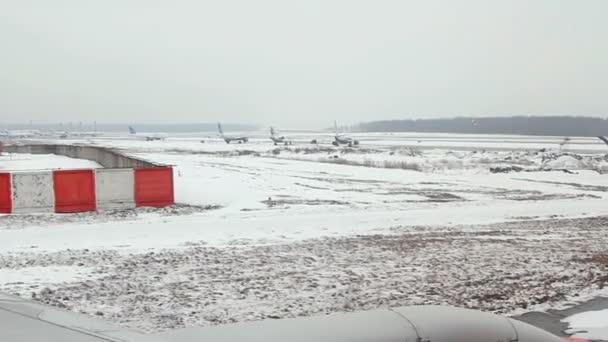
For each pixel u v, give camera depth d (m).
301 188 31.59
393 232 18.19
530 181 38.12
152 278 11.75
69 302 9.83
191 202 25.41
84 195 22.72
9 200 21.78
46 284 11.12
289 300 10.19
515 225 19.81
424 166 50.09
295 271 12.52
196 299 10.18
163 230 17.81
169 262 13.38
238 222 19.34
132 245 15.58
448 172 44.88
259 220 19.78
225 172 40.06
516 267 13.05
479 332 3.65
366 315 3.68
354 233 17.94
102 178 23.05
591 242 16.66
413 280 11.73
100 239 16.38
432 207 24.67
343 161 55.84
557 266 13.23
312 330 3.37
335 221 19.91
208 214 21.80
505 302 10.23
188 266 12.95
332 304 9.95
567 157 50.81
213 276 12.00
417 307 3.93
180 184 31.03
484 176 41.44
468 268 12.91
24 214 21.61
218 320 8.97
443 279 11.84
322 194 29.08
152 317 9.05
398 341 3.36
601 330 8.68
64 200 22.42
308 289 10.97
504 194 30.45
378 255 14.42
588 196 29.84
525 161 56.44
